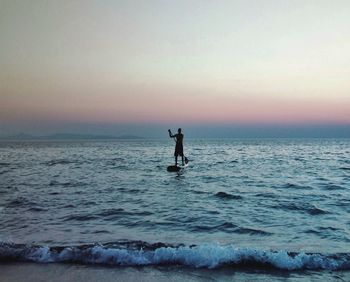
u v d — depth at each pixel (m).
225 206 10.90
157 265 5.57
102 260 5.74
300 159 36.22
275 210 10.24
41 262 5.71
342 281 4.95
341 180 17.70
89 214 9.68
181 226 8.32
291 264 5.49
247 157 40.47
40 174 21.27
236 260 5.62
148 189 14.73
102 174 21.23
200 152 55.91
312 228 8.09
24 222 8.73
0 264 5.63
